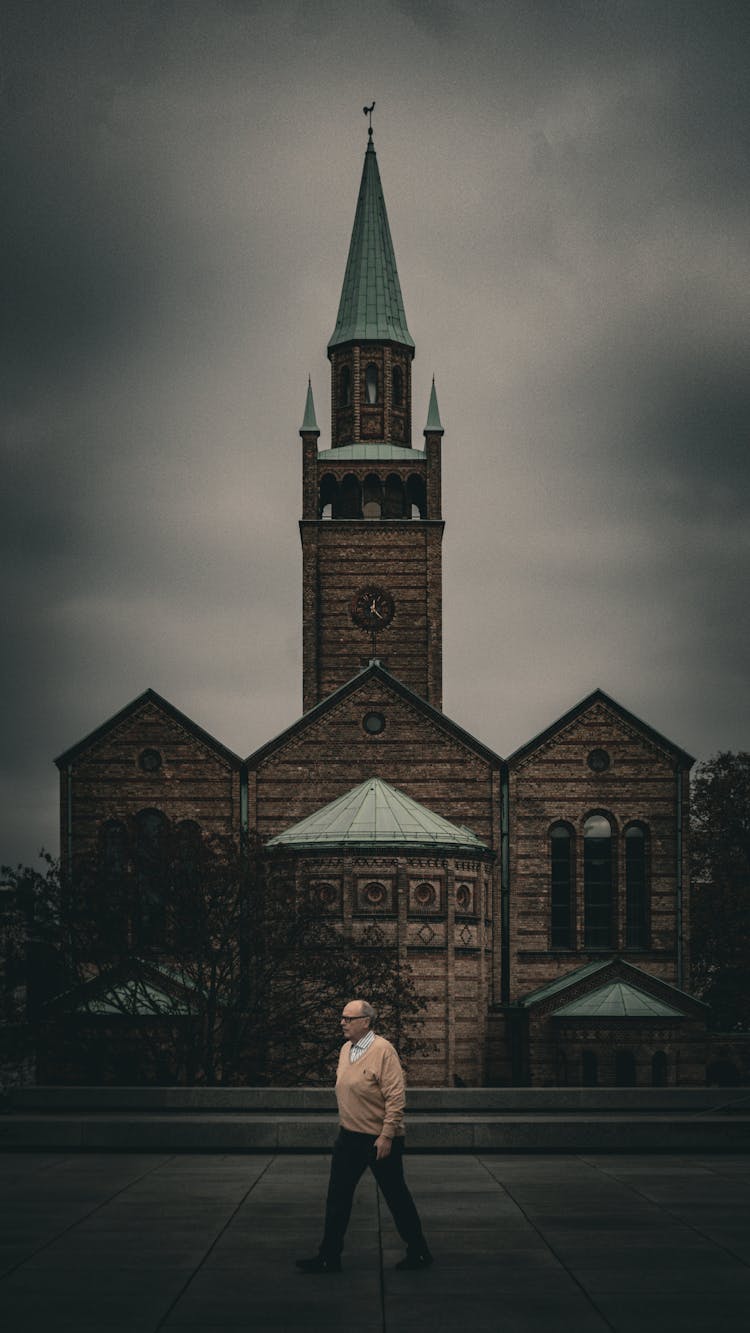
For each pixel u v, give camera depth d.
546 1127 26.89
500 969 70.38
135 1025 57.72
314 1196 22.05
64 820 71.00
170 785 71.50
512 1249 17.91
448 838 66.38
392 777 71.88
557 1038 66.44
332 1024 58.34
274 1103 32.47
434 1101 32.53
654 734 71.62
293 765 71.88
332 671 81.25
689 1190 22.48
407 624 81.56
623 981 67.75
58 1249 17.97
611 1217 20.09
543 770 71.62
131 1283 16.12
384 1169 16.97
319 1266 16.67
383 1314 14.74
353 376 85.94
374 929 62.62
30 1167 25.27
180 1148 27.02
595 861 71.31
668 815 71.31
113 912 58.66
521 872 71.06
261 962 58.09
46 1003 57.72
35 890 59.22
